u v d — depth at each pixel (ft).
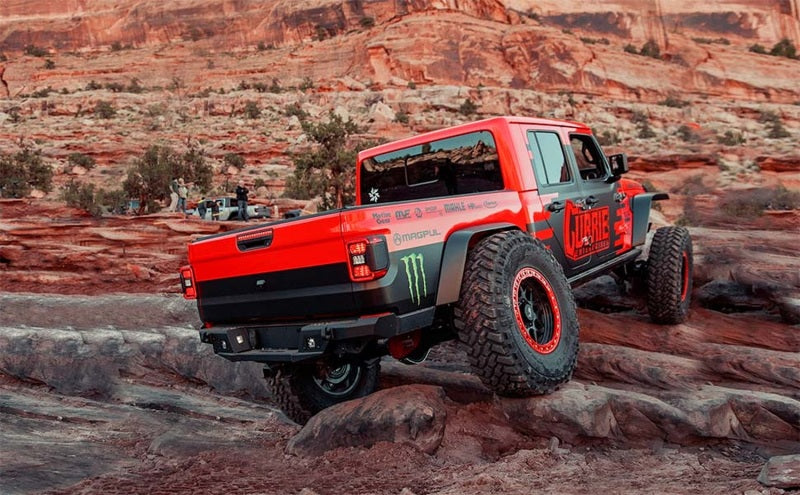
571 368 13.12
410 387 13.12
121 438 14.25
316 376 15.46
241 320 13.10
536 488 9.91
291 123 294.66
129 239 46.34
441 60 350.02
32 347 20.18
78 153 226.17
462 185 15.76
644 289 21.33
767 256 19.52
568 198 15.93
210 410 16.76
